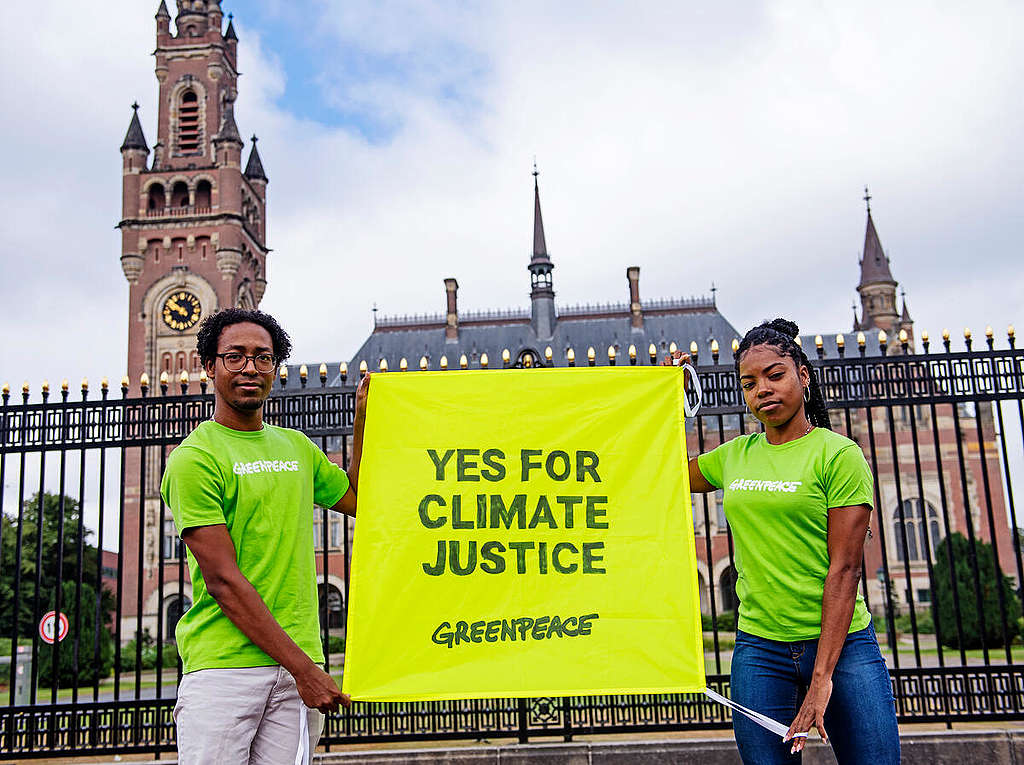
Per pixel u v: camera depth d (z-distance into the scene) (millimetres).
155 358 51719
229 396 3547
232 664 3279
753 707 3527
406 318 56156
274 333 3795
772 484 3598
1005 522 45031
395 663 4043
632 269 55500
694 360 4867
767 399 3654
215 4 57156
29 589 38219
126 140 54219
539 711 7055
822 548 3502
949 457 45500
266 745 3330
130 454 44344
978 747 6531
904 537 7098
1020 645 24859
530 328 55500
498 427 4359
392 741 6824
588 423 4371
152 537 42844
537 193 57938
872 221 61562
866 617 3568
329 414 7461
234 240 52875
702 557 41688
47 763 7660
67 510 43594
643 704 7023
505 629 4094
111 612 41281
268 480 3504
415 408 4395
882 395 7266
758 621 3588
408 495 4254
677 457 4320
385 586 4129
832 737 3516
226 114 54938
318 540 39594
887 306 59406
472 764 6594
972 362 7199
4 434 7320
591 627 4086
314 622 3562
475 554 4188
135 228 52938
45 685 21453
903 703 6859
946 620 27250
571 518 4242
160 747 6836
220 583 3217
